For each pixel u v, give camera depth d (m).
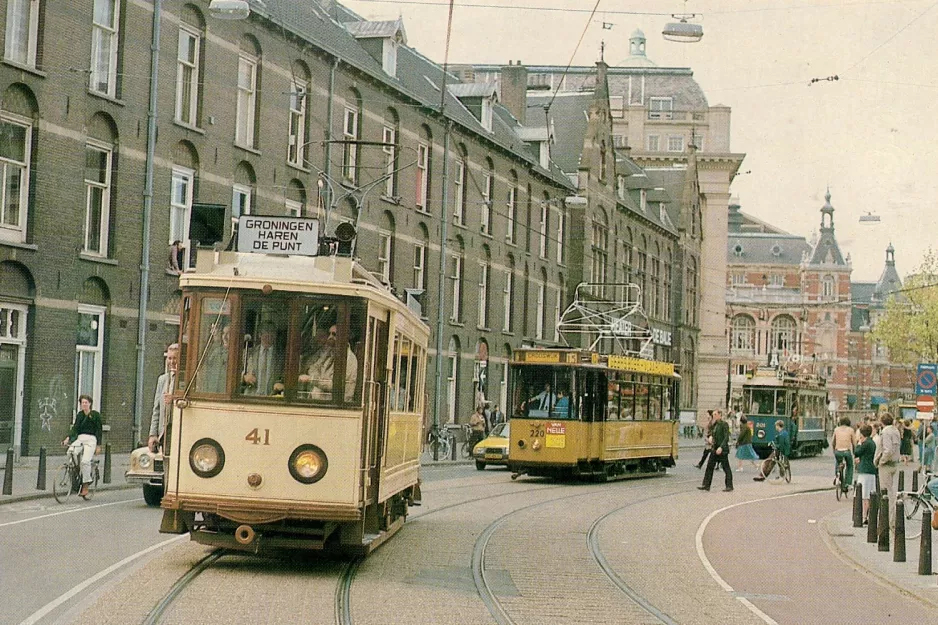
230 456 12.03
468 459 39.94
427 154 45.12
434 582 12.52
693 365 88.19
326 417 12.05
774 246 146.75
